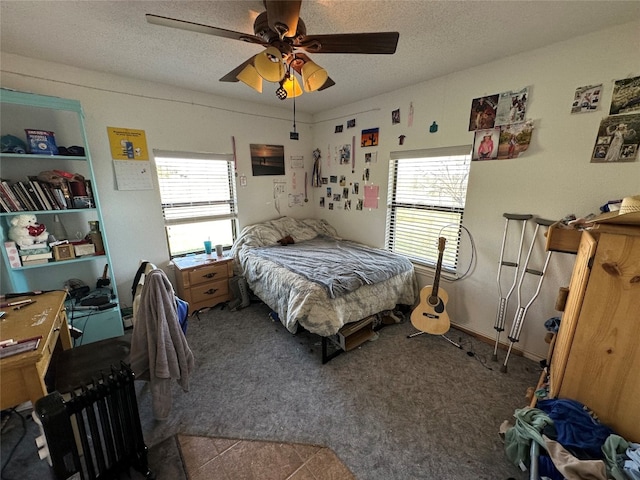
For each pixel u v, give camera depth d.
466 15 1.47
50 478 1.28
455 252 2.57
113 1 1.35
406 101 2.65
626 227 0.99
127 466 1.26
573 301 1.28
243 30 1.65
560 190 1.86
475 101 2.19
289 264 2.52
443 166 2.57
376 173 3.09
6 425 1.55
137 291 1.77
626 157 1.60
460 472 1.31
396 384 1.88
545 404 1.25
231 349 2.28
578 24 1.55
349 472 1.31
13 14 1.44
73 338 1.93
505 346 2.27
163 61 2.07
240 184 3.30
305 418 1.61
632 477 0.89
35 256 1.97
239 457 1.38
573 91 1.74
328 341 2.34
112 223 2.52
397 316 2.71
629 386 1.04
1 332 1.22
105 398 1.17
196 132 2.87
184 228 3.07
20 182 1.90
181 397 1.77
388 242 3.16
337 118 3.43
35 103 1.78
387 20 1.52
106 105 2.34
